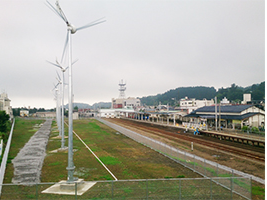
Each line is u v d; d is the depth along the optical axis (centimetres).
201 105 9200
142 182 1661
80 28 1883
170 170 2166
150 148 3334
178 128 5931
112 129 6000
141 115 9612
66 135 4819
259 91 11512
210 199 1412
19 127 6494
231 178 1475
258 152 2878
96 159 2616
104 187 1541
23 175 1998
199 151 3095
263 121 5269
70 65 1778
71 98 1728
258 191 1630
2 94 9606
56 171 2120
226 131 4700
